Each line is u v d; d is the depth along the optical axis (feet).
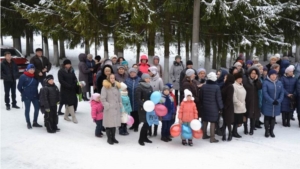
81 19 42.63
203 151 22.00
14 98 32.09
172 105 24.25
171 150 22.08
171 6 42.06
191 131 22.98
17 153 20.18
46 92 24.17
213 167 19.01
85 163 19.01
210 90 23.90
